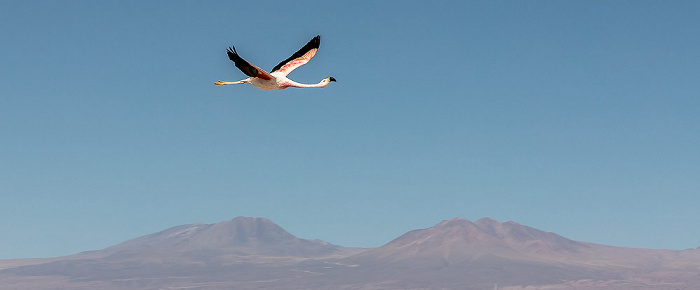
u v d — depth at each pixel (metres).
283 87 19.22
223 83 19.02
